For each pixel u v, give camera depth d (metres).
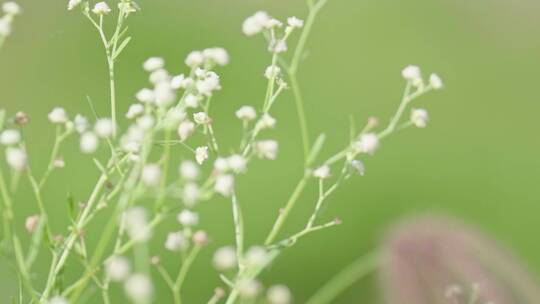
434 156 1.19
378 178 1.11
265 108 0.43
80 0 0.45
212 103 1.13
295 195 0.42
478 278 0.59
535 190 1.18
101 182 0.42
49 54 1.18
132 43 1.21
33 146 0.96
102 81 1.14
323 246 0.96
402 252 0.61
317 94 1.26
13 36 1.19
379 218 1.03
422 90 0.43
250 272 0.41
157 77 0.41
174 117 0.40
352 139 0.42
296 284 0.92
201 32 1.30
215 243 0.90
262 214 0.97
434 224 0.63
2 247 0.40
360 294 0.85
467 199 1.13
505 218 1.12
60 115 0.41
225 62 0.42
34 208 0.86
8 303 0.62
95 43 1.19
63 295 0.41
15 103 1.11
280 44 0.43
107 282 0.41
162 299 0.82
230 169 0.40
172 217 0.85
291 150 1.10
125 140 0.40
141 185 0.39
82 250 0.42
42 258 0.74
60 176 0.91
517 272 0.61
